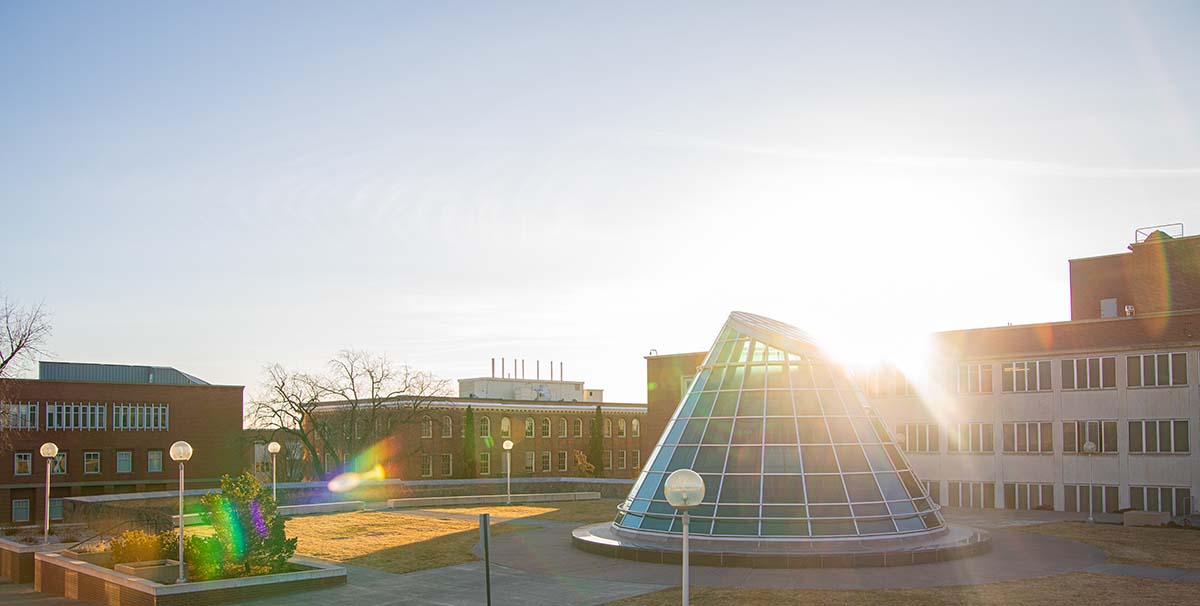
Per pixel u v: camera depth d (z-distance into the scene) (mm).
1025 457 51031
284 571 26172
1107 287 57469
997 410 52250
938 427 54344
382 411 80875
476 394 103938
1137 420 47344
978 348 53406
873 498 29797
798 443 30578
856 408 32438
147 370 82500
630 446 108938
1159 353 46906
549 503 55531
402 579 27016
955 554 28875
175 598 23016
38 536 36938
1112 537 35938
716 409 32656
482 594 24594
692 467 31328
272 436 77438
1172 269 54969
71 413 69688
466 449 88188
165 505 47031
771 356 33125
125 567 26188
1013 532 38031
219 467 76562
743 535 28844
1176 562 28750
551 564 29234
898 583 24922
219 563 25734
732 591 24047
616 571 27609
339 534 38312
